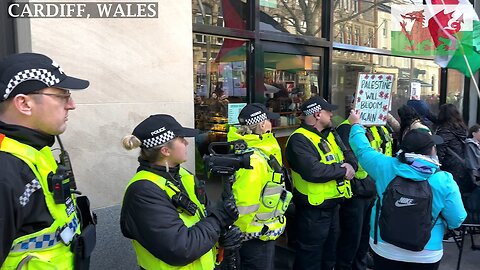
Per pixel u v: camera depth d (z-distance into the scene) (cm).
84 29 297
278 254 472
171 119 217
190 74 365
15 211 151
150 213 198
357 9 623
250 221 285
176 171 222
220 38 439
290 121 525
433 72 812
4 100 163
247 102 471
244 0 461
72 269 173
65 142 291
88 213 198
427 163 267
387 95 408
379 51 667
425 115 557
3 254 150
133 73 325
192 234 204
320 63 565
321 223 373
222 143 297
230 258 247
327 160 370
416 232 265
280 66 505
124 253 326
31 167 158
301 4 535
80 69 296
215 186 427
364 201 418
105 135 312
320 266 388
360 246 450
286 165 513
